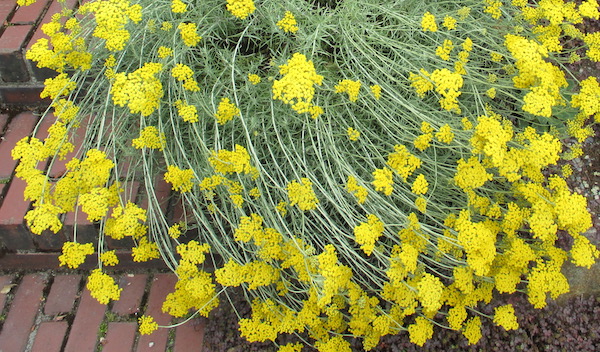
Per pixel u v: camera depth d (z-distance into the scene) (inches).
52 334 65.0
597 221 67.0
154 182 69.1
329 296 51.2
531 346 61.9
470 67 65.1
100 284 55.2
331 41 72.9
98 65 70.8
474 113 67.7
